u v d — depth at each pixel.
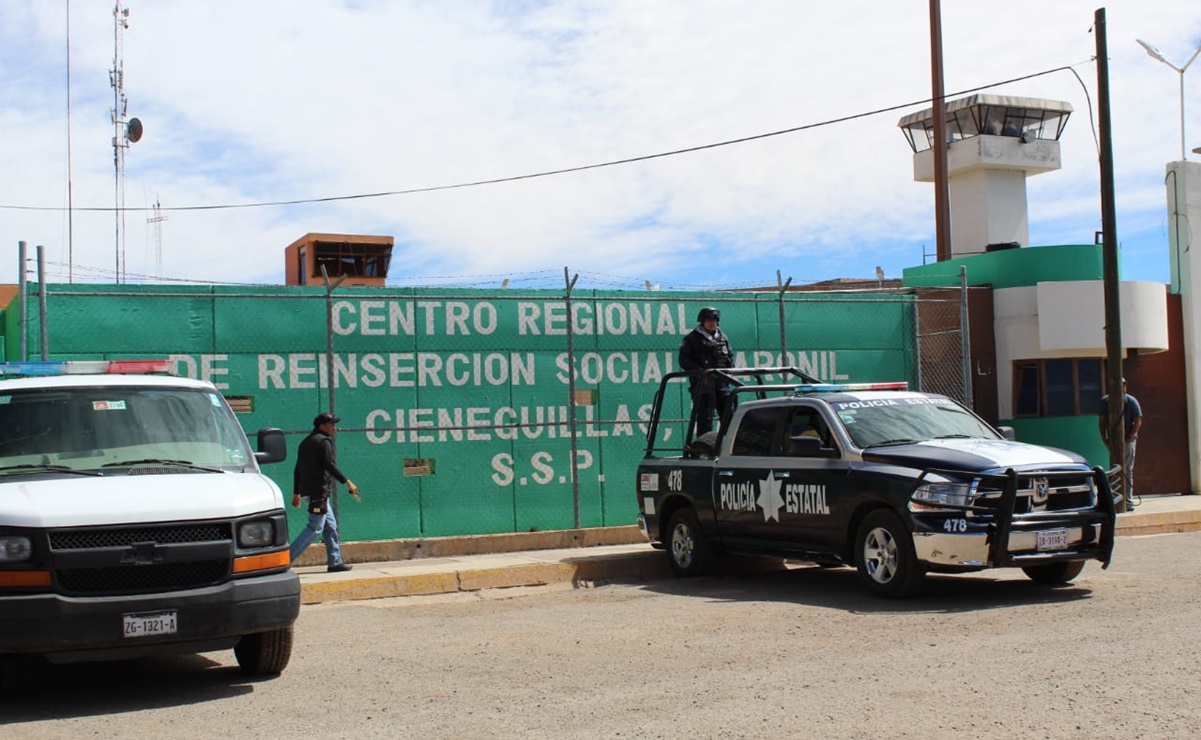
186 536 7.39
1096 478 10.91
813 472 11.55
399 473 15.98
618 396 17.30
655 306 17.62
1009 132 34.31
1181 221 21.91
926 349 20.03
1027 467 10.48
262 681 8.08
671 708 6.75
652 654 8.46
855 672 7.53
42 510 7.14
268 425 15.37
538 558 14.14
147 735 6.57
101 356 14.66
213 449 8.58
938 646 8.31
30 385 8.54
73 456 8.16
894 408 11.99
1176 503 19.66
